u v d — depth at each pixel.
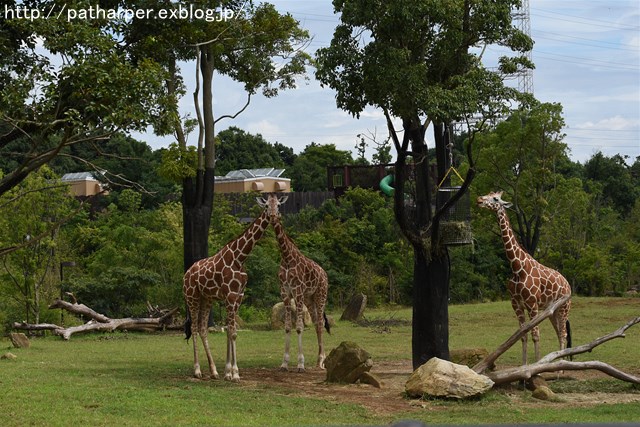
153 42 14.77
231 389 12.74
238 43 24.41
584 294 39.72
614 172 55.44
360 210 42.25
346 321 27.44
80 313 24.16
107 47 10.71
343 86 14.53
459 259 37.94
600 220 46.97
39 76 10.62
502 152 32.38
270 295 32.19
